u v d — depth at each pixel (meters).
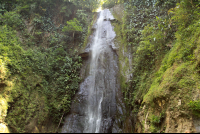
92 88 8.13
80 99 7.82
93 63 9.34
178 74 3.98
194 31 4.43
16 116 5.77
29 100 6.62
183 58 4.29
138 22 8.42
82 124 6.89
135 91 6.50
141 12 8.63
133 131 5.35
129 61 7.96
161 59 5.65
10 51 7.19
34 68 7.90
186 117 3.22
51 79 8.45
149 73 6.03
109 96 7.29
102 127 6.28
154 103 4.41
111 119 6.45
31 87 7.11
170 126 3.43
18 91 6.35
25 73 7.21
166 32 5.98
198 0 4.88
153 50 5.96
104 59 8.97
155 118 3.96
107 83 7.87
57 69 9.05
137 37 7.75
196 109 3.15
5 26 8.70
